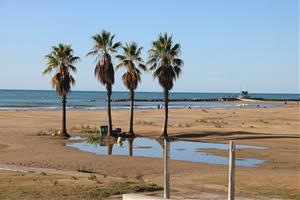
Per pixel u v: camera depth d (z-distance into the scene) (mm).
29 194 14297
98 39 40219
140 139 40656
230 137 41438
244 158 28641
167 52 40344
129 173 22094
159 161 26469
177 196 14266
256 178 20203
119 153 31281
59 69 41938
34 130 46094
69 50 42000
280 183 18859
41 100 154625
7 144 34031
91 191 14906
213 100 181625
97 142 37875
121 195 14625
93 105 118875
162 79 40625
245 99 189750
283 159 28344
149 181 19547
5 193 14391
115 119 63094
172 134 43688
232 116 71938
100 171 22516
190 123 57281
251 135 43031
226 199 13805
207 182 19312
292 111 86625
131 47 42688
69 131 45469
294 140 39344
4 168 21172
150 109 94062
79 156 28250
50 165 24328
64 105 42344
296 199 15312
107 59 40312
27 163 24938
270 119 66062
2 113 70875
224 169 23703
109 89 41406
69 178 17453
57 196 14117
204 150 33062
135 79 42594
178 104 140625
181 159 28469
